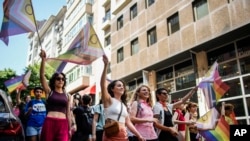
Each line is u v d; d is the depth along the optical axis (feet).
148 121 12.64
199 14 36.96
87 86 72.79
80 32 15.67
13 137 12.80
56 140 12.11
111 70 58.34
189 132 19.31
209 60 36.06
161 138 14.16
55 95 12.94
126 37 54.44
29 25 14.06
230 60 32.89
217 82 20.56
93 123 17.15
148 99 15.44
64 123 12.60
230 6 31.73
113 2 67.26
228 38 32.58
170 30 42.24
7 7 14.06
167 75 43.75
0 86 69.00
